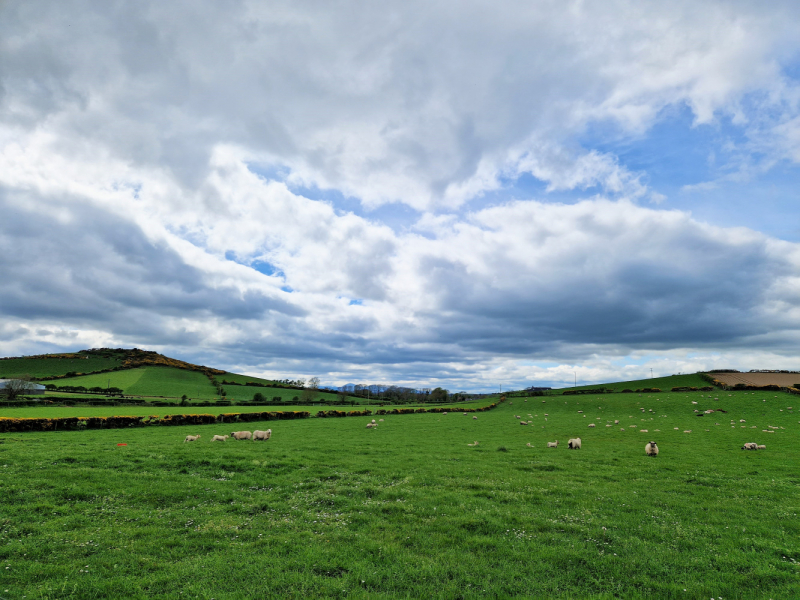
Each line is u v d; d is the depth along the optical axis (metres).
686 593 10.17
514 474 23.45
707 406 77.44
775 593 10.16
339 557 11.91
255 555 11.95
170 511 15.62
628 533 14.01
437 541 13.19
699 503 17.70
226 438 36.78
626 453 32.53
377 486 19.81
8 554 11.55
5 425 38.25
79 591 9.82
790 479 22.86
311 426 56.09
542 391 138.50
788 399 76.94
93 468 20.94
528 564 11.59
